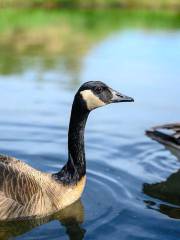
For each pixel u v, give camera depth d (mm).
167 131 13617
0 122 13891
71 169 9242
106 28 34719
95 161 11414
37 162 11188
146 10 44750
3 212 8250
